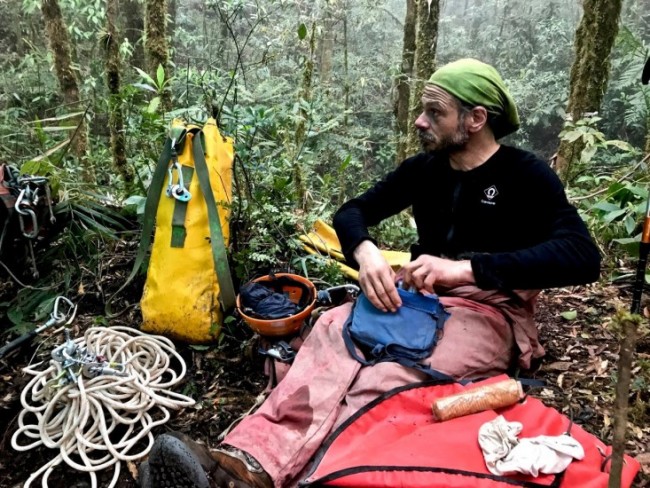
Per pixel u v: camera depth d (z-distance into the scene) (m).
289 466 1.39
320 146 4.13
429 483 1.24
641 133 7.50
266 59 4.32
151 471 1.23
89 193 2.82
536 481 1.24
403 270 1.71
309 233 2.79
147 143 3.22
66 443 1.67
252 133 3.14
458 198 1.77
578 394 1.86
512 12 10.62
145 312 2.16
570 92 4.14
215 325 2.12
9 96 5.57
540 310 2.41
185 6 8.71
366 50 9.03
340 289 2.22
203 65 6.64
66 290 2.47
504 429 1.35
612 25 3.71
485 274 1.58
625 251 2.79
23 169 2.45
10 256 2.48
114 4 3.57
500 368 1.75
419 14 4.08
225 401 1.92
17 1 6.92
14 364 2.15
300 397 1.55
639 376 1.89
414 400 1.51
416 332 1.66
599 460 1.35
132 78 5.84
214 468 1.27
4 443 1.77
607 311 2.35
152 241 2.63
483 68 1.65
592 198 3.32
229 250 2.49
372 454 1.35
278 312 1.94
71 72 4.12
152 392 1.81
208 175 2.12
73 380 1.75
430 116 1.68
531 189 1.67
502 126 1.72
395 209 2.03
